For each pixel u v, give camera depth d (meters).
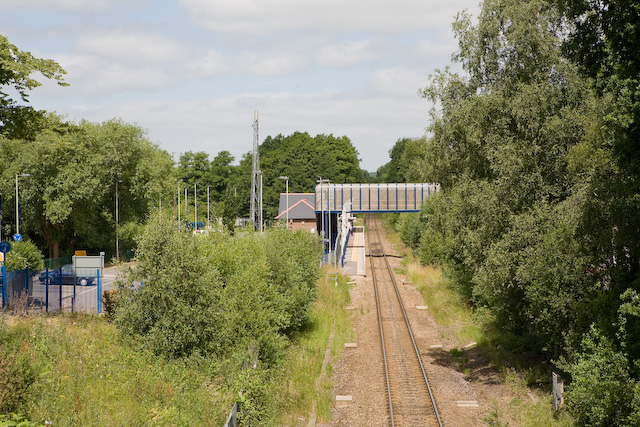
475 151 25.72
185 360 19.31
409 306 41.31
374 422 19.52
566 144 23.03
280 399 19.89
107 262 65.19
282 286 29.78
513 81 24.92
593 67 18.55
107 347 19.62
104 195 66.44
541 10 24.12
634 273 18.47
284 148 156.12
